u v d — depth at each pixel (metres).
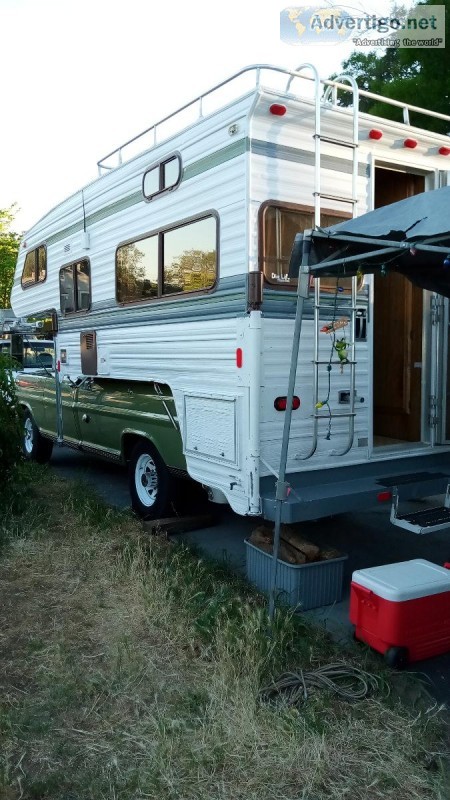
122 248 5.63
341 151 4.36
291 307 4.12
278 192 4.08
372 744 2.67
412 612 3.29
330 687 3.02
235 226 4.08
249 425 3.98
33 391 8.12
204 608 3.75
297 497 3.88
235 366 4.12
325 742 2.66
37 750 2.68
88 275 6.38
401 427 5.32
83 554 4.72
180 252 4.73
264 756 2.60
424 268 3.93
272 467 4.04
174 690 3.06
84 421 6.71
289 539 4.17
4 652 3.44
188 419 4.68
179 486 5.39
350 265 3.57
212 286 4.34
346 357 4.20
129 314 5.55
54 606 3.96
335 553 4.12
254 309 3.95
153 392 5.30
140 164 5.22
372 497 4.06
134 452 5.79
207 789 2.45
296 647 3.38
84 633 3.63
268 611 3.66
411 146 4.68
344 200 4.36
